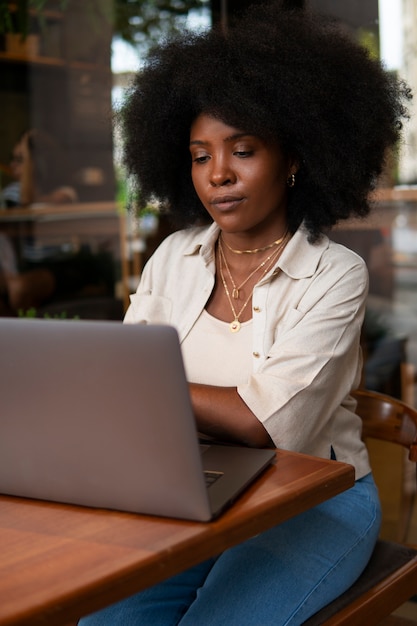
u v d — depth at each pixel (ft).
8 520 3.30
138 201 6.00
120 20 11.30
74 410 3.22
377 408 5.26
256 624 4.00
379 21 9.57
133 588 2.86
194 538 3.05
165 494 3.18
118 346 3.07
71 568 2.85
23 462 3.43
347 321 4.71
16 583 2.75
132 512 3.31
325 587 4.20
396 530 8.40
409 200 9.77
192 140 4.90
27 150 12.17
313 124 4.86
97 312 12.22
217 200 4.85
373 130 5.09
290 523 4.48
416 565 4.63
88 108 11.91
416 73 9.80
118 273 12.20
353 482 3.76
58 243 12.26
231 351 4.93
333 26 5.25
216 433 4.42
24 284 12.09
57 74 12.06
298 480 3.58
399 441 5.13
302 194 5.14
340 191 5.14
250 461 3.75
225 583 4.16
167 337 2.98
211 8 9.78
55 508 3.42
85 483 3.33
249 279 5.07
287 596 4.09
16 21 11.77
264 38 4.80
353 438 4.96
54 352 3.18
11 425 3.38
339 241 9.62
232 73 4.69
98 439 3.22
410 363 10.33
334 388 4.63
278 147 4.88
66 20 11.85
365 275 4.90
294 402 4.36
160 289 5.45
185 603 4.42
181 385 3.02
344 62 4.99
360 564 4.46
